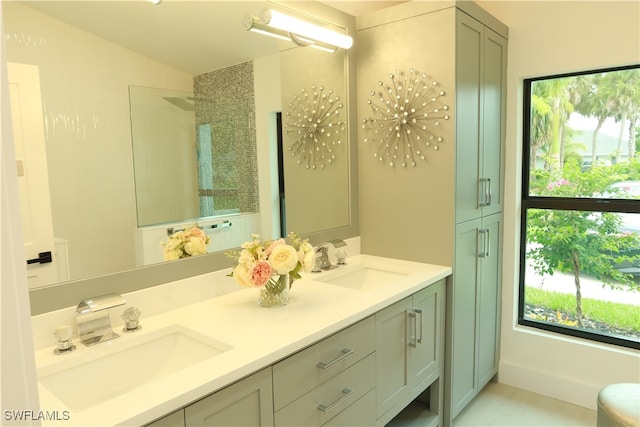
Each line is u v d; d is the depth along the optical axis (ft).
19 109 4.30
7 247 1.80
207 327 4.91
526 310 9.59
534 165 9.25
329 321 5.04
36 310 4.44
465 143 7.54
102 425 3.13
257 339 4.54
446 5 7.04
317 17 7.48
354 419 5.58
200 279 5.90
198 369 3.91
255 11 6.57
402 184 7.95
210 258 6.07
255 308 5.57
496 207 8.92
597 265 8.68
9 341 1.80
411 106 7.64
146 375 4.72
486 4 9.04
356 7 8.47
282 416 4.52
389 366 6.23
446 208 7.43
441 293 7.41
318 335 4.77
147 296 5.32
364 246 8.67
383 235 8.35
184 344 4.92
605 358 8.31
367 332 5.71
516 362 9.41
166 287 5.51
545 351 9.01
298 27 6.43
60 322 4.58
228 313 5.39
